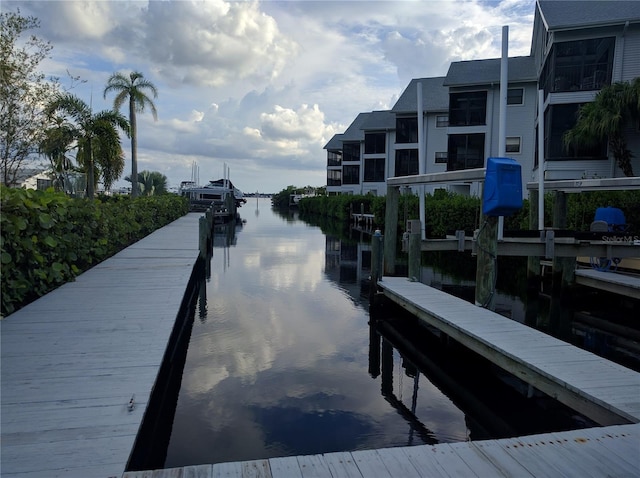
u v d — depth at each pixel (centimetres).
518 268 1243
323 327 736
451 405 471
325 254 1633
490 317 573
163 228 1953
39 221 620
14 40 1212
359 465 273
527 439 306
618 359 607
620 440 302
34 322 534
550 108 1847
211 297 945
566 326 759
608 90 1664
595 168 1803
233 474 261
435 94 3219
